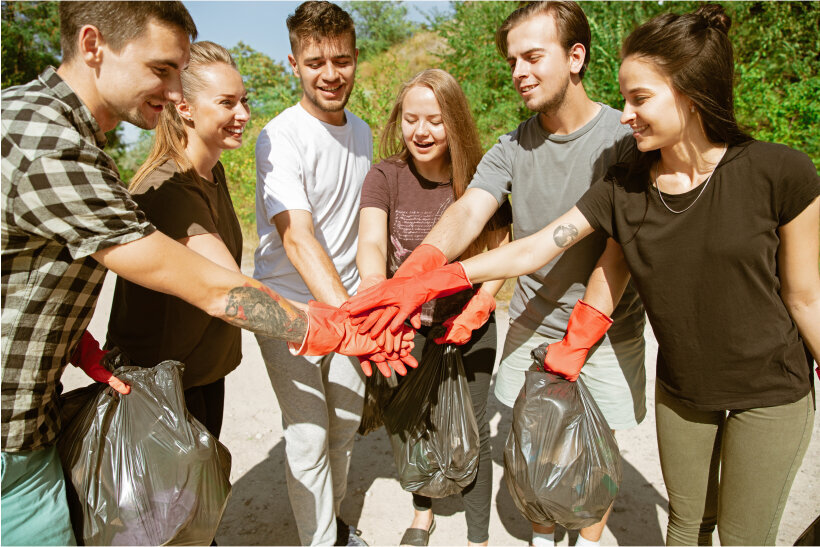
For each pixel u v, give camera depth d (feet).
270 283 8.46
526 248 6.92
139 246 5.03
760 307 5.66
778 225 5.48
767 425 5.85
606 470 6.97
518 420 7.07
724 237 5.54
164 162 6.56
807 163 5.22
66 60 5.04
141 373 5.81
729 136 5.45
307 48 7.77
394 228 8.47
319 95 8.08
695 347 6.01
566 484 6.82
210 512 5.82
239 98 6.97
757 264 5.52
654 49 5.33
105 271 5.45
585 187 7.35
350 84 8.23
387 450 11.69
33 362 5.11
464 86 30.30
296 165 8.02
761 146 5.42
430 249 7.25
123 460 5.55
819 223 5.64
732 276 5.62
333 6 7.84
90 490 5.53
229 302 5.69
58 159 4.65
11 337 4.99
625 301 7.62
